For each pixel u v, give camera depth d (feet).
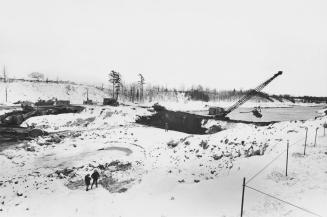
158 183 78.28
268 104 535.60
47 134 152.25
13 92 309.63
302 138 93.91
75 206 66.13
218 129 175.52
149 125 192.03
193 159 95.71
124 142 135.23
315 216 46.26
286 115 300.20
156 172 88.02
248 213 52.80
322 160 72.74
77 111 212.64
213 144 103.81
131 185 79.92
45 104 244.83
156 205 64.28
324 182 59.93
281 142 91.09
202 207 59.67
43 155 114.42
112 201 68.90
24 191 75.61
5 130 153.58
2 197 71.77
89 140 139.74
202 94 518.37
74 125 181.06
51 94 349.61
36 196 72.23
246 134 107.04
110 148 124.47
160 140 140.05
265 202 55.83
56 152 118.42
